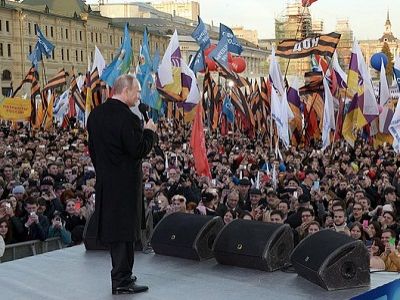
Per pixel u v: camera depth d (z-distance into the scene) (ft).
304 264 18.07
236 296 17.12
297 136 78.13
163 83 68.23
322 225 38.91
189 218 21.85
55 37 293.23
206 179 50.57
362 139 82.12
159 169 57.57
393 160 63.31
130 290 17.66
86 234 22.89
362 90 64.08
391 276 18.72
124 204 17.49
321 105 77.41
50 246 35.32
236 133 90.74
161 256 21.83
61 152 73.41
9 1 292.40
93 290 18.06
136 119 17.31
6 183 49.83
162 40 365.20
